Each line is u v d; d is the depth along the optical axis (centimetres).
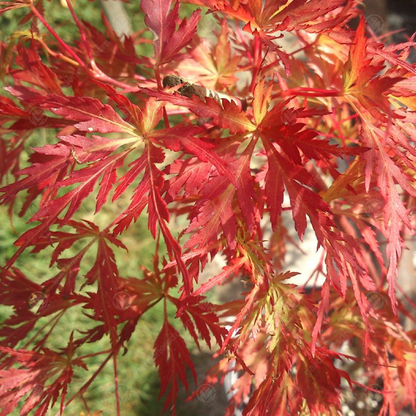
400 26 79
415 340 33
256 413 25
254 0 23
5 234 58
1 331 28
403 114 23
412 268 48
